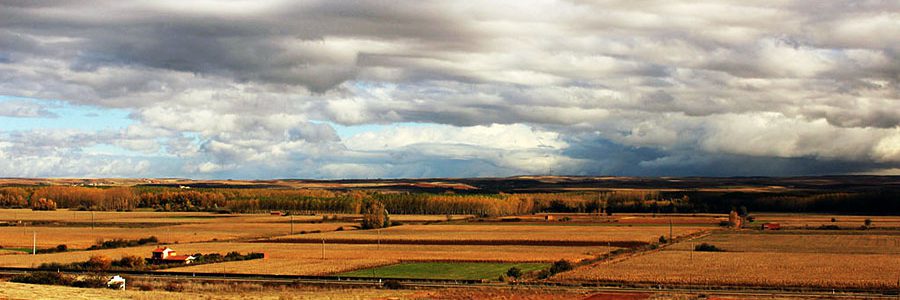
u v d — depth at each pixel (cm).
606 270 11131
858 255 13625
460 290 8631
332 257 13275
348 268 11344
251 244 16212
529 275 10581
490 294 8244
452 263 12406
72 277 8962
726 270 11119
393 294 8056
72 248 14912
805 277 10238
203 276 10369
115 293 7025
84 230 19712
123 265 11469
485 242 16662
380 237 17988
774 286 9394
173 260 12188
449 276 10525
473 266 11956
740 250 14850
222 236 18325
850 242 16738
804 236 18638
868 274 10600
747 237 18400
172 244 16225
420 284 9288
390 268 11612
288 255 13675
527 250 14800
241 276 10369
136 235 18288
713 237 18462
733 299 7956
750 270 11119
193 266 11688
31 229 19850
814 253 14075
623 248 15238
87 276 9394
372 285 9250
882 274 10600
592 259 12925
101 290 7306
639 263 12206
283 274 10569
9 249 14662
